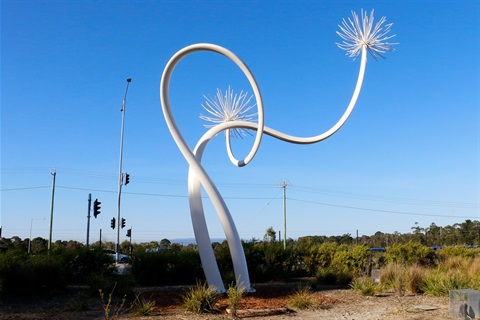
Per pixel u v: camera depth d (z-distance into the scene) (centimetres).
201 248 1223
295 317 943
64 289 1298
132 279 1287
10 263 1248
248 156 1267
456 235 5847
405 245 2180
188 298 1016
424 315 972
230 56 1153
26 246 4678
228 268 1775
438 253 2311
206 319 909
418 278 1348
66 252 1523
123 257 2981
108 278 1320
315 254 1988
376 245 5334
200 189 1253
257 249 1861
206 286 1267
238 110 1382
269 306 1043
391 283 1401
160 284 1582
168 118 1211
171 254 1666
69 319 892
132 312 973
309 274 1983
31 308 1029
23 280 1191
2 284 1205
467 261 1823
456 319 930
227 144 1377
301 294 1140
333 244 2048
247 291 1243
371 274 1664
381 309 1048
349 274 1680
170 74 1195
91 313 959
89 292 1216
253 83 1176
